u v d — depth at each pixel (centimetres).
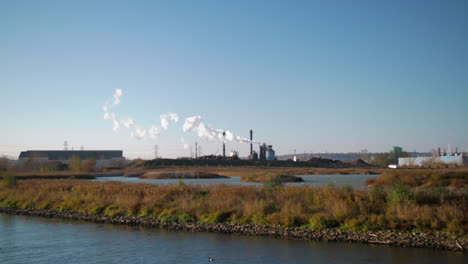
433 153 19650
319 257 1978
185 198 3266
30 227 2989
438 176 5594
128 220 3066
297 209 2689
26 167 13025
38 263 2016
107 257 2100
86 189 4175
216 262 1962
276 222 2592
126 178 10206
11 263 2025
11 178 5322
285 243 2270
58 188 4472
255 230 2547
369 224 2353
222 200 3089
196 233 2606
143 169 14750
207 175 10231
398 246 2111
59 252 2223
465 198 2520
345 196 2778
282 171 12188
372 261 1884
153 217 3059
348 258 1944
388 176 5862
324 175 10712
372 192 2731
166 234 2609
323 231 2389
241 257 2023
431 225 2225
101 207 3459
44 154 19138
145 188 3838
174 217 2944
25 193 4422
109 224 3039
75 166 13325
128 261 2020
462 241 2053
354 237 2267
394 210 2431
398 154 19988
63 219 3359
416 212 2341
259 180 7438
